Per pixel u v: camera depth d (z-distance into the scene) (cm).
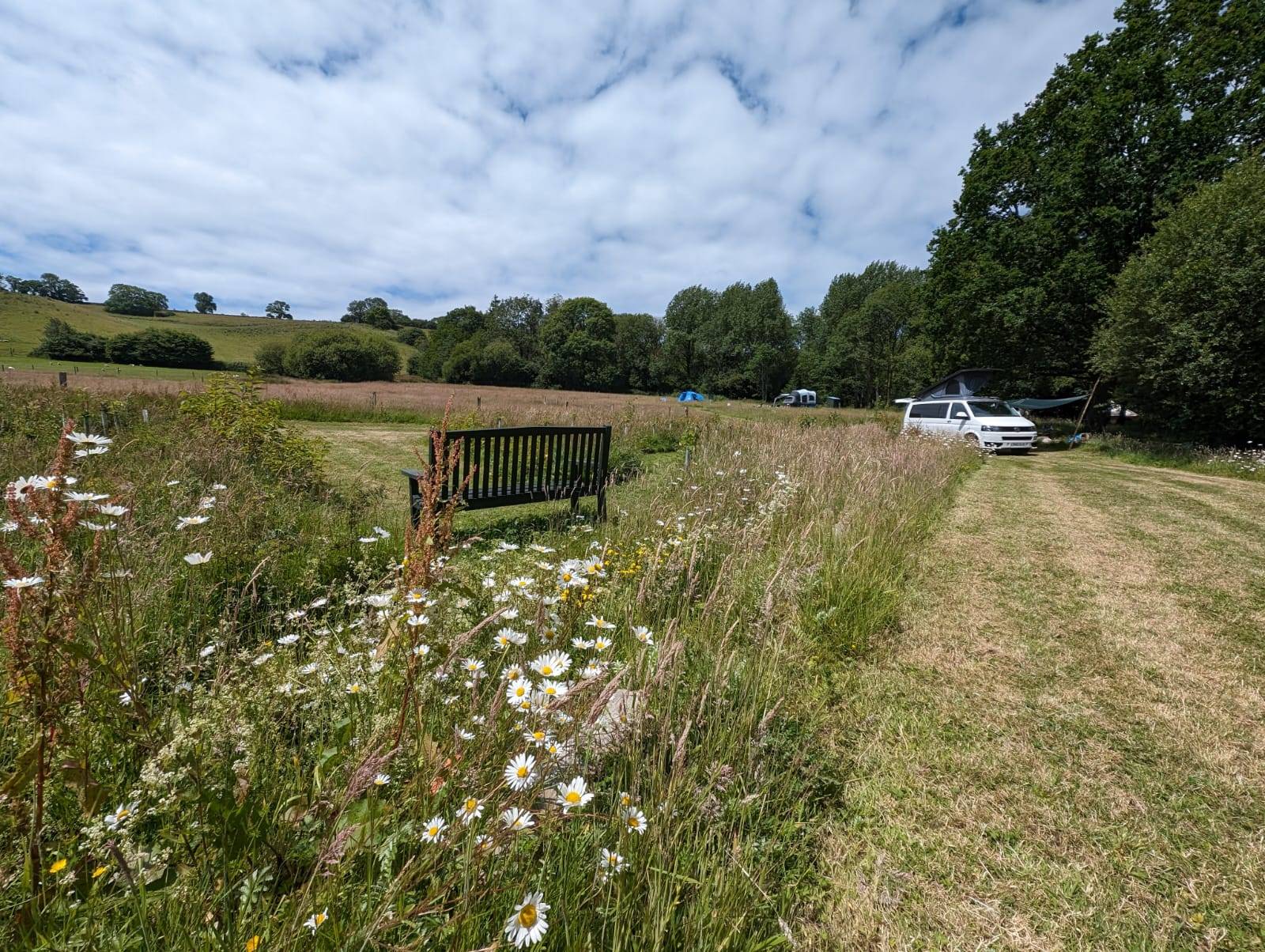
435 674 193
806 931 174
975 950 171
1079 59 2194
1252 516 717
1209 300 1330
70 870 136
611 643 260
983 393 2588
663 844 163
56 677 131
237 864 138
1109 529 645
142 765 164
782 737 249
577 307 8481
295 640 241
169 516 391
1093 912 184
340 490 665
